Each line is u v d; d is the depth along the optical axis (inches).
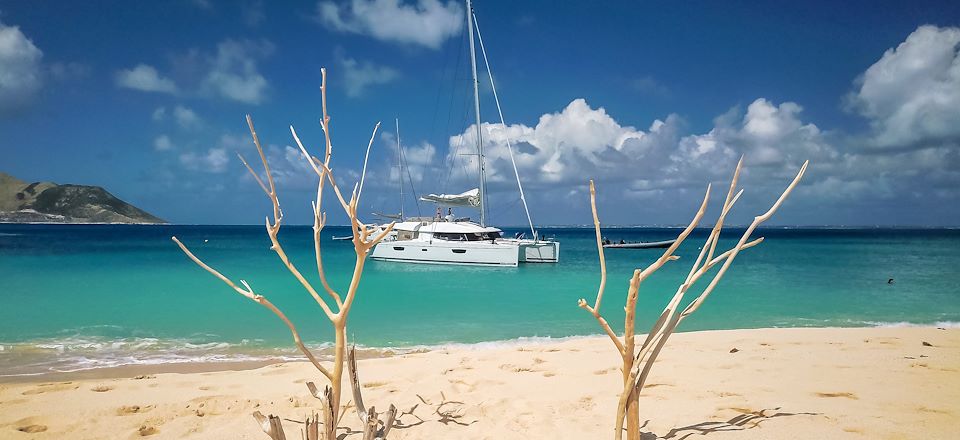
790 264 1179.9
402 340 384.2
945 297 631.8
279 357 321.7
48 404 192.9
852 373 220.2
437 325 449.4
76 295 603.2
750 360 251.9
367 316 494.9
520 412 175.9
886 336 337.7
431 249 1101.1
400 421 170.2
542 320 474.6
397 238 1198.9
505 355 285.7
